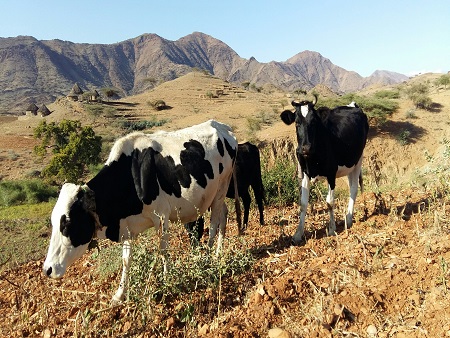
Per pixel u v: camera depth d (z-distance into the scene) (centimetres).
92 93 10119
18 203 3189
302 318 480
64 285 736
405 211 839
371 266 556
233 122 6850
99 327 547
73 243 577
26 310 634
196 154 691
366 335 434
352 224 845
